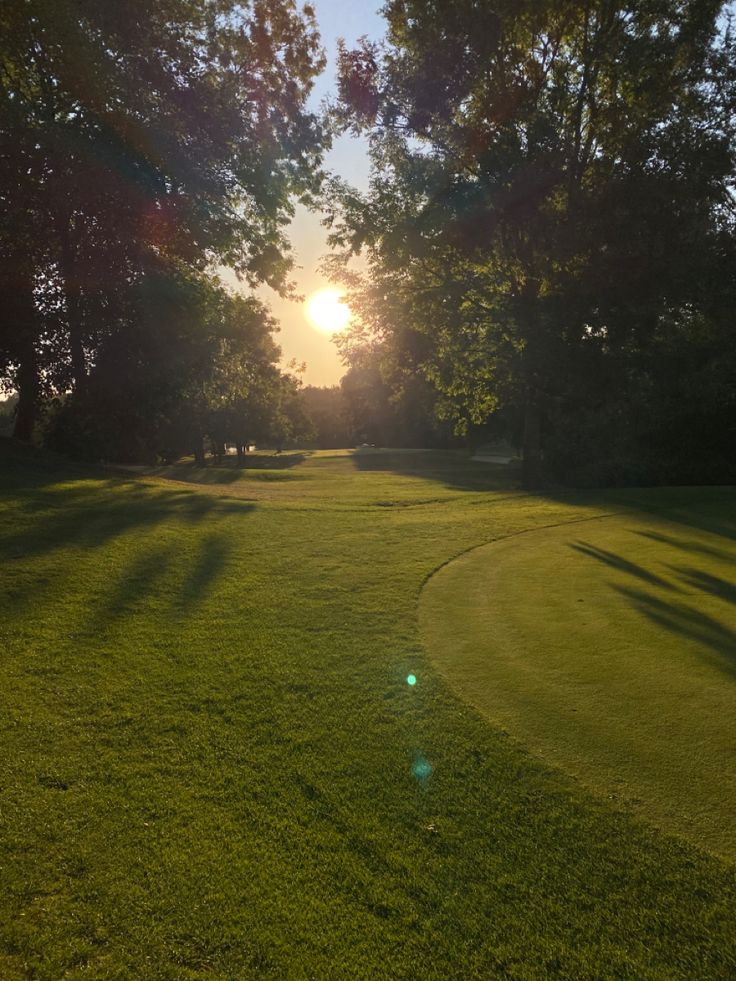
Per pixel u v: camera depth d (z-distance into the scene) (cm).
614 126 2016
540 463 2502
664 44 1909
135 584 723
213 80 1762
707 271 2039
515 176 1980
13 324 1642
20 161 1534
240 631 603
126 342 1772
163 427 2184
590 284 1939
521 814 330
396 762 382
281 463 4969
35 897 267
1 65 1549
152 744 397
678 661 525
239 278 2050
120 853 296
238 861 293
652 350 2169
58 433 1834
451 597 729
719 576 815
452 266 2247
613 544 1040
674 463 2227
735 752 382
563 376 2119
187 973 233
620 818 324
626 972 234
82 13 1439
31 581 693
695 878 281
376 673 513
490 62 2067
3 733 400
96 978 230
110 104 1533
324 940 250
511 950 246
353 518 1268
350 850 303
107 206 1675
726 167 2002
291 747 398
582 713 438
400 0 2130
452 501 1712
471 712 444
